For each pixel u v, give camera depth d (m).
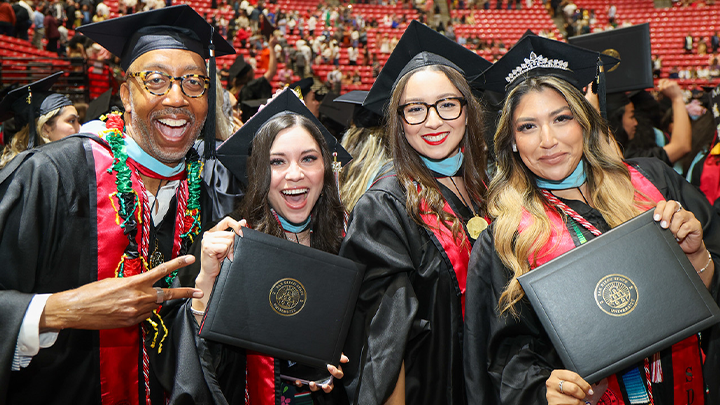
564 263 1.84
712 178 4.25
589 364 1.73
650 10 24.34
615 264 1.81
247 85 5.52
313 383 2.15
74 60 9.76
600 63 2.22
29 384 2.01
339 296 2.03
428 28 2.43
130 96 2.18
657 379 2.06
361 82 21.11
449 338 2.18
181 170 2.36
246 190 2.42
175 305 2.19
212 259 2.00
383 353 2.01
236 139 2.39
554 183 2.14
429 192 2.30
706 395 2.07
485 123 2.75
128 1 17.89
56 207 2.02
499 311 1.97
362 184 3.04
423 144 2.32
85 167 2.12
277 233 2.18
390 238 2.20
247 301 1.93
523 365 1.90
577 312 1.78
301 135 2.19
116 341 2.13
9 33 13.18
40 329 1.84
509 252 2.02
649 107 4.35
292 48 20.59
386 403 2.06
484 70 2.50
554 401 1.75
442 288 2.19
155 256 2.22
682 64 21.28
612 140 2.36
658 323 1.75
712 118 4.50
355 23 23.48
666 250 1.82
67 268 2.04
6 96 3.96
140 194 2.19
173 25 2.27
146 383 2.14
